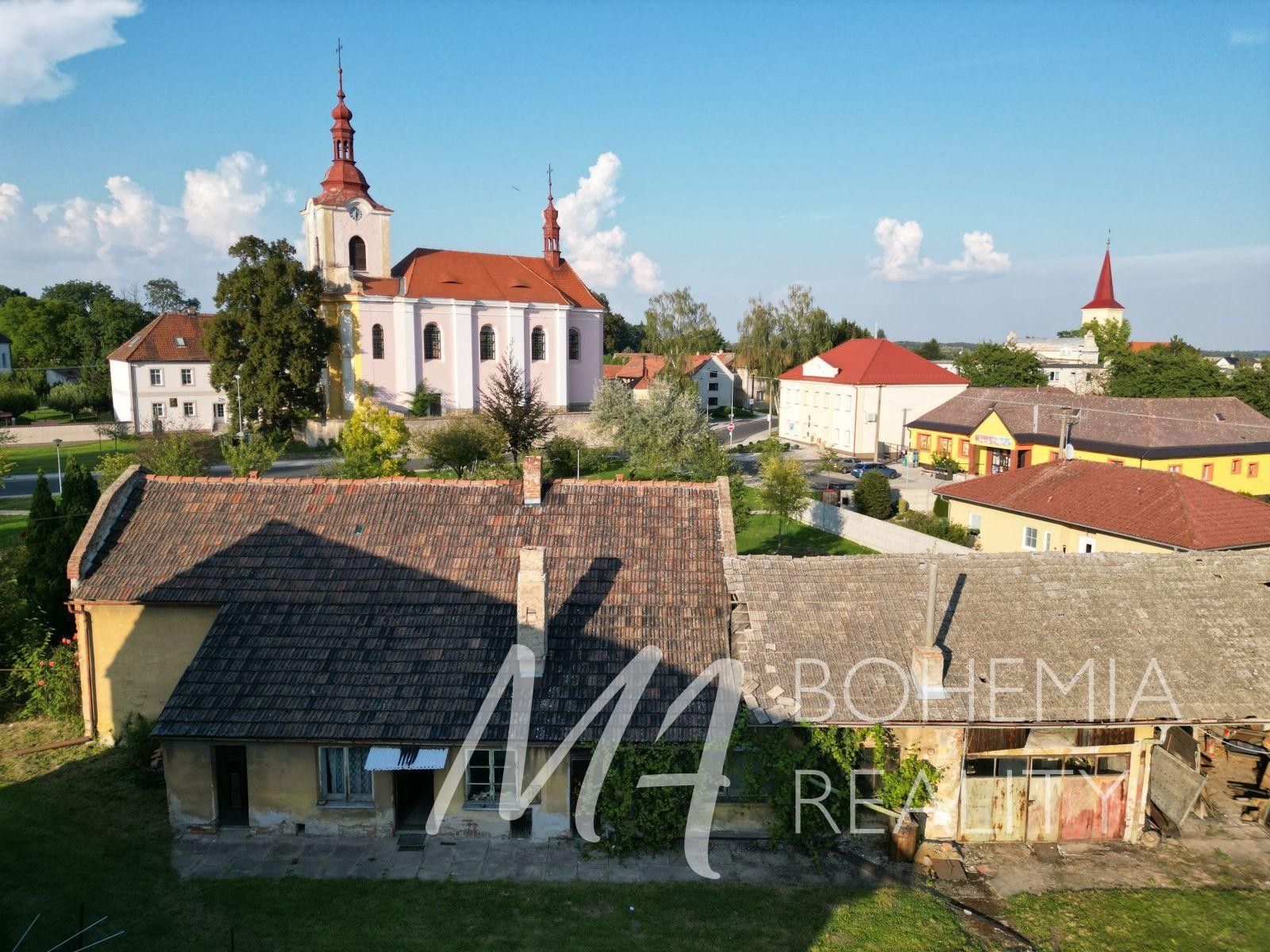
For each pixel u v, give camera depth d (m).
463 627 20.45
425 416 78.00
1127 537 34.34
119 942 15.55
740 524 43.44
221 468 64.62
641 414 60.72
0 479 55.41
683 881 17.83
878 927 16.38
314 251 80.31
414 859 18.42
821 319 105.44
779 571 21.23
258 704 18.83
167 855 18.44
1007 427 61.53
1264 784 21.31
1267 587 21.23
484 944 15.77
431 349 81.00
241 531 22.98
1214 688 19.00
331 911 16.66
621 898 17.22
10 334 129.50
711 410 114.06
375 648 19.97
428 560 22.09
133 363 82.19
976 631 20.05
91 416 96.88
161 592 21.55
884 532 44.84
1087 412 59.47
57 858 18.12
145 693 22.42
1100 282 115.25
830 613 20.36
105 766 21.86
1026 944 15.97
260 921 16.30
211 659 19.75
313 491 24.05
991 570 21.47
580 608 20.91
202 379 85.12
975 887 17.78
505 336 83.94
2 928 15.83
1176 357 83.31
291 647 20.02
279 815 19.08
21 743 23.09
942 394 82.38
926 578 21.22
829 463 70.25
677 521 23.16
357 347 77.75
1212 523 33.25
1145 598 20.89
